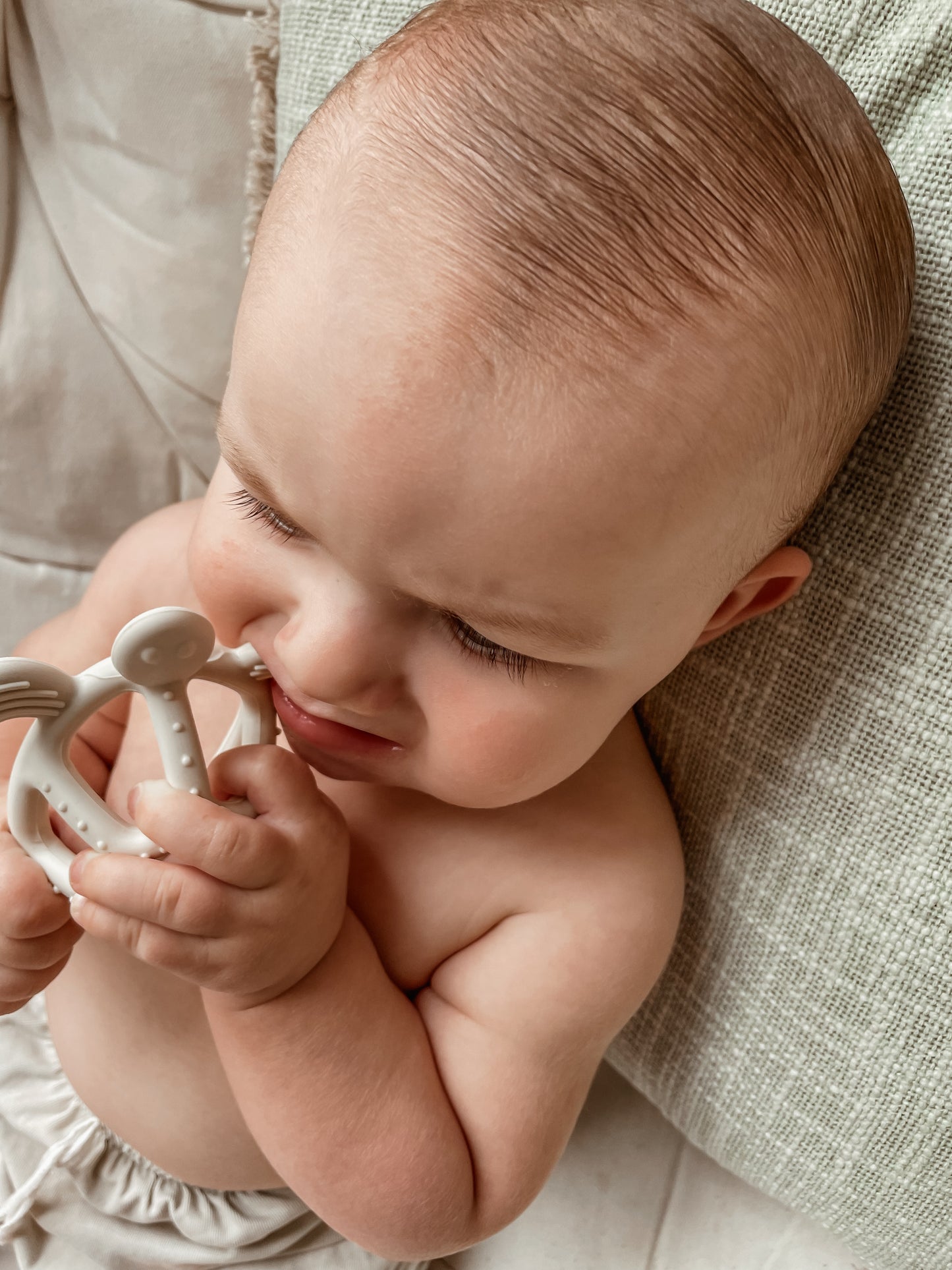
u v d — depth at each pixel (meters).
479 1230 0.68
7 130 0.83
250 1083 0.63
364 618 0.49
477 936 0.68
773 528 0.52
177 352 0.88
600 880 0.66
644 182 0.43
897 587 0.58
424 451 0.42
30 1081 0.87
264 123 0.75
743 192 0.45
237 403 0.48
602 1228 0.84
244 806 0.58
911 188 0.56
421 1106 0.64
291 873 0.56
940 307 0.55
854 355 0.50
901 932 0.62
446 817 0.68
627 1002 0.67
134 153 0.80
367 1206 0.64
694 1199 0.86
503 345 0.42
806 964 0.66
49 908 0.58
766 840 0.66
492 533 0.44
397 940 0.69
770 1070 0.70
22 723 0.79
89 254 0.85
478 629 0.48
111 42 0.77
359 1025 0.63
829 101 0.49
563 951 0.66
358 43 0.69
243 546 0.53
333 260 0.44
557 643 0.48
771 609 0.60
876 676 0.60
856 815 0.62
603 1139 0.89
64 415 0.92
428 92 0.45
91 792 0.55
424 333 0.42
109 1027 0.75
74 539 1.00
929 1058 0.63
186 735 0.53
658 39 0.46
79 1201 0.82
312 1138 0.63
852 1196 0.69
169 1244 0.81
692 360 0.43
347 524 0.45
